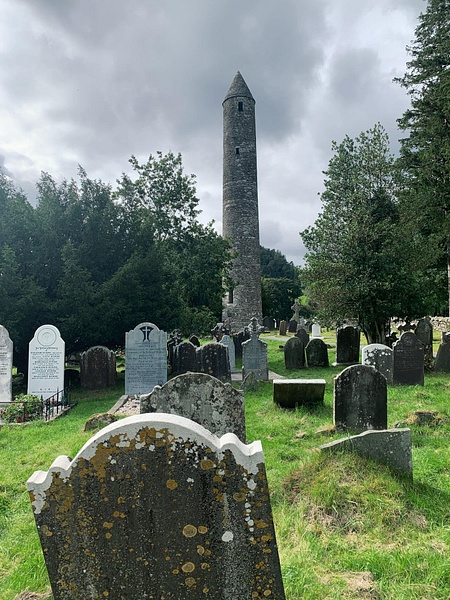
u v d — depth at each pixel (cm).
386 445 509
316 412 881
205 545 239
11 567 388
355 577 345
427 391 1063
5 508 507
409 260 1691
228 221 3183
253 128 3209
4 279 1280
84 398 1252
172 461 239
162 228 2408
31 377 1145
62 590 242
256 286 3155
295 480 501
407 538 400
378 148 1848
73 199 1583
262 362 1380
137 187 2422
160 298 1591
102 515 241
